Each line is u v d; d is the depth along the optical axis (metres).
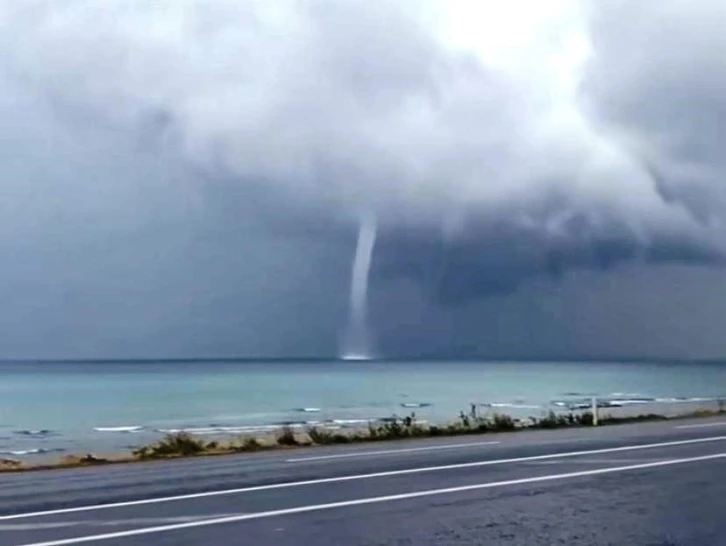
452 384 116.56
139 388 112.56
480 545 10.07
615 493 14.12
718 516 12.04
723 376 162.25
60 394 98.31
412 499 13.50
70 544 10.06
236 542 10.20
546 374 177.25
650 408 47.12
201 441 26.42
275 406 64.00
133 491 14.73
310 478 16.19
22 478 17.55
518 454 20.41
